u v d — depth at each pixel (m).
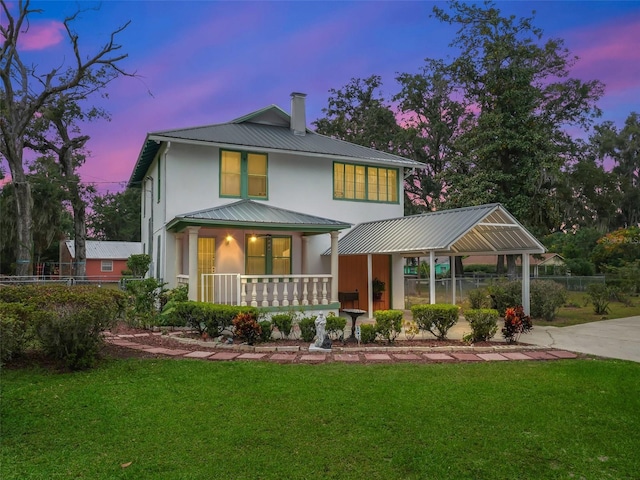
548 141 26.97
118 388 6.54
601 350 9.98
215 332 10.48
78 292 8.80
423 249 12.40
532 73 27.73
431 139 36.59
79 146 34.56
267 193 16.27
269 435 4.88
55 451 4.50
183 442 4.70
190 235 13.06
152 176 18.45
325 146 17.92
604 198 41.97
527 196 26.95
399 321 10.23
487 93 28.91
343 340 10.20
